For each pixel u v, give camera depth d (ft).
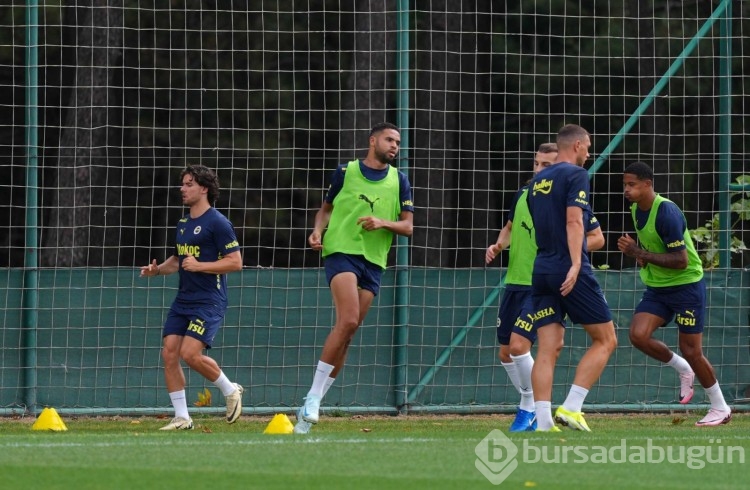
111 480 65.98
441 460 75.66
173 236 192.13
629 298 136.26
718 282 136.98
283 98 198.80
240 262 110.11
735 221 144.77
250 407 128.77
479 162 197.98
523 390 109.19
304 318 130.52
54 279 126.93
